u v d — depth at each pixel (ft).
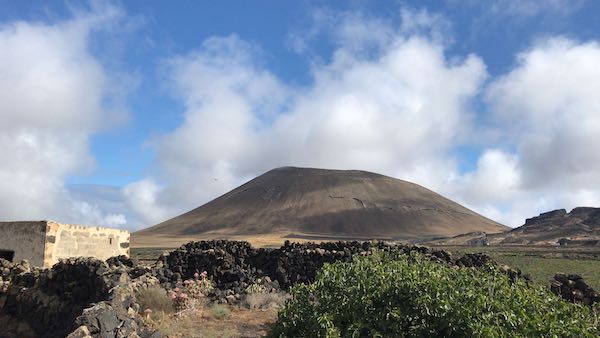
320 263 72.84
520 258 165.37
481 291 32.35
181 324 50.60
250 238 494.18
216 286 72.23
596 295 57.57
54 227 78.43
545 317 30.50
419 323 31.27
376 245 74.08
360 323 30.86
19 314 64.75
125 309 48.75
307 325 33.88
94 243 86.84
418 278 33.60
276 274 73.97
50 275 64.85
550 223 456.04
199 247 80.23
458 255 73.10
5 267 70.79
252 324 51.98
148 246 366.84
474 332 27.96
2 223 79.92
